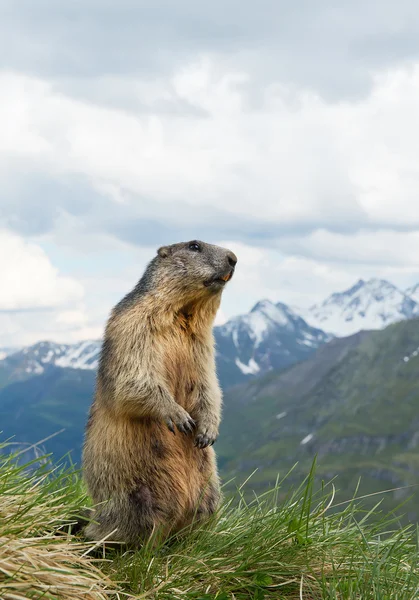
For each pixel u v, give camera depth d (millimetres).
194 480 2125
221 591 1883
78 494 2145
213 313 2225
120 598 1851
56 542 1899
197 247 2217
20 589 1739
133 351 2129
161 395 2102
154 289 2184
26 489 1984
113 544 2061
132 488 2078
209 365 2213
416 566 1980
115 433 2102
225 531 2061
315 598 1906
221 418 2199
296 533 1984
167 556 1957
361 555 1987
